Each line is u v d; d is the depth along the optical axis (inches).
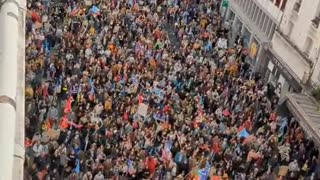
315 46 1875.0
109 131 1445.6
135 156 1392.7
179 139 1473.9
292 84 1946.4
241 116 1713.8
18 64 890.1
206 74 1884.8
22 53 922.1
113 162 1346.0
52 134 1385.3
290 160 1572.3
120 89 1669.5
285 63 2026.3
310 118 1731.1
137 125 1494.8
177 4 2439.7
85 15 2082.9
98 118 1493.6
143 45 1947.6
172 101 1674.5
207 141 1518.2
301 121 1749.5
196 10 2445.9
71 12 2073.1
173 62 1913.1
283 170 1519.4
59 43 1882.4
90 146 1389.0
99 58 1791.3
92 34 1983.3
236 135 1567.4
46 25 1916.8
